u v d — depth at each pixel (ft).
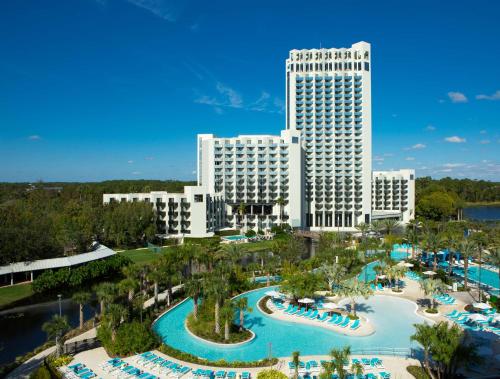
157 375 148.15
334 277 264.72
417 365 155.84
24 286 281.95
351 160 645.10
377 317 220.02
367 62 649.20
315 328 204.13
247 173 617.21
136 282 213.46
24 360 163.22
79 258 322.96
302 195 633.20
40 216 392.47
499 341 178.70
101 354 167.84
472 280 299.99
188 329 198.39
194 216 536.42
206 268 301.84
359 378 142.51
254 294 266.98
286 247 347.97
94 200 561.02
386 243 380.58
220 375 146.92
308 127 652.07
